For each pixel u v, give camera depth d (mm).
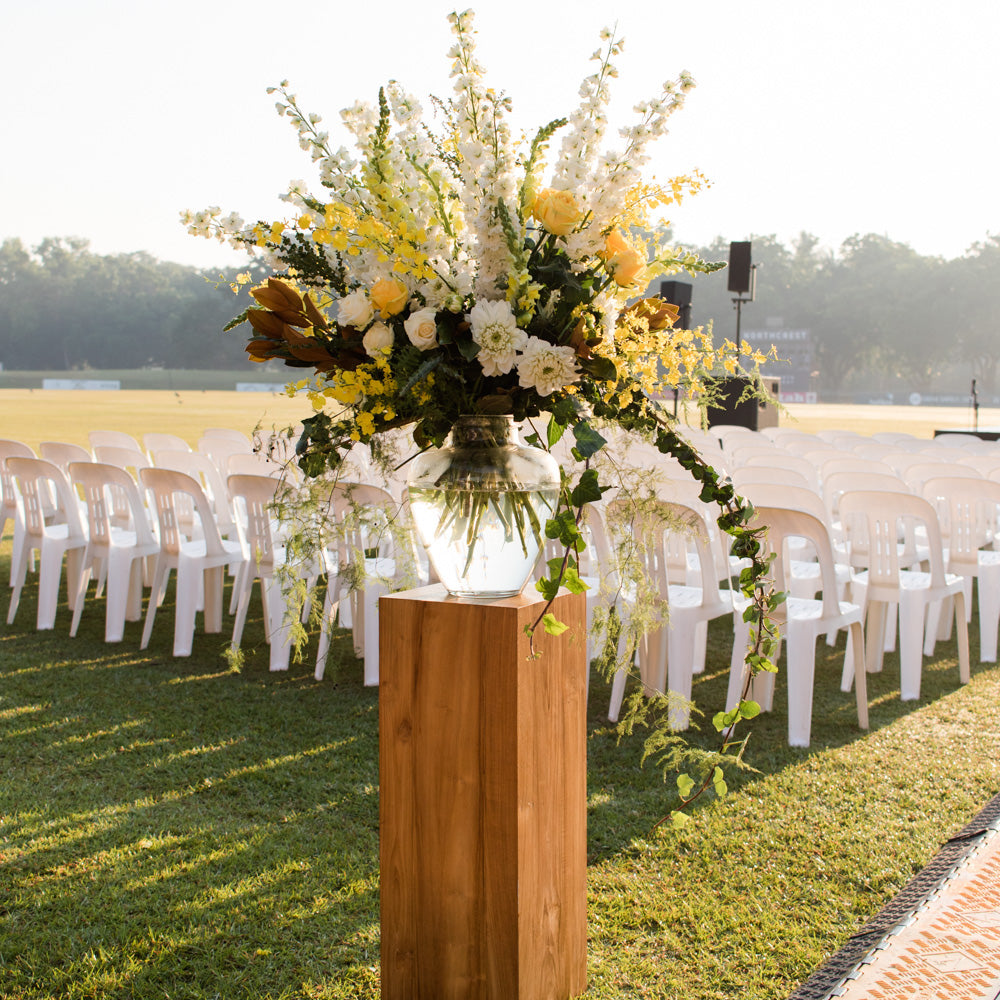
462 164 1628
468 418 1716
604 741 3582
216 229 1643
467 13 1578
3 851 2670
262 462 4805
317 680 4301
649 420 1743
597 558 3688
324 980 2084
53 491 5996
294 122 1610
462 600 1769
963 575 4523
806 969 2117
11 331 100438
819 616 3518
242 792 3082
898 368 91062
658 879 2525
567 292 1584
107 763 3314
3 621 5363
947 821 2836
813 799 3012
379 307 1565
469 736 1736
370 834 2781
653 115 1547
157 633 5156
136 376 81500
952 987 1502
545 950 1843
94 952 2197
